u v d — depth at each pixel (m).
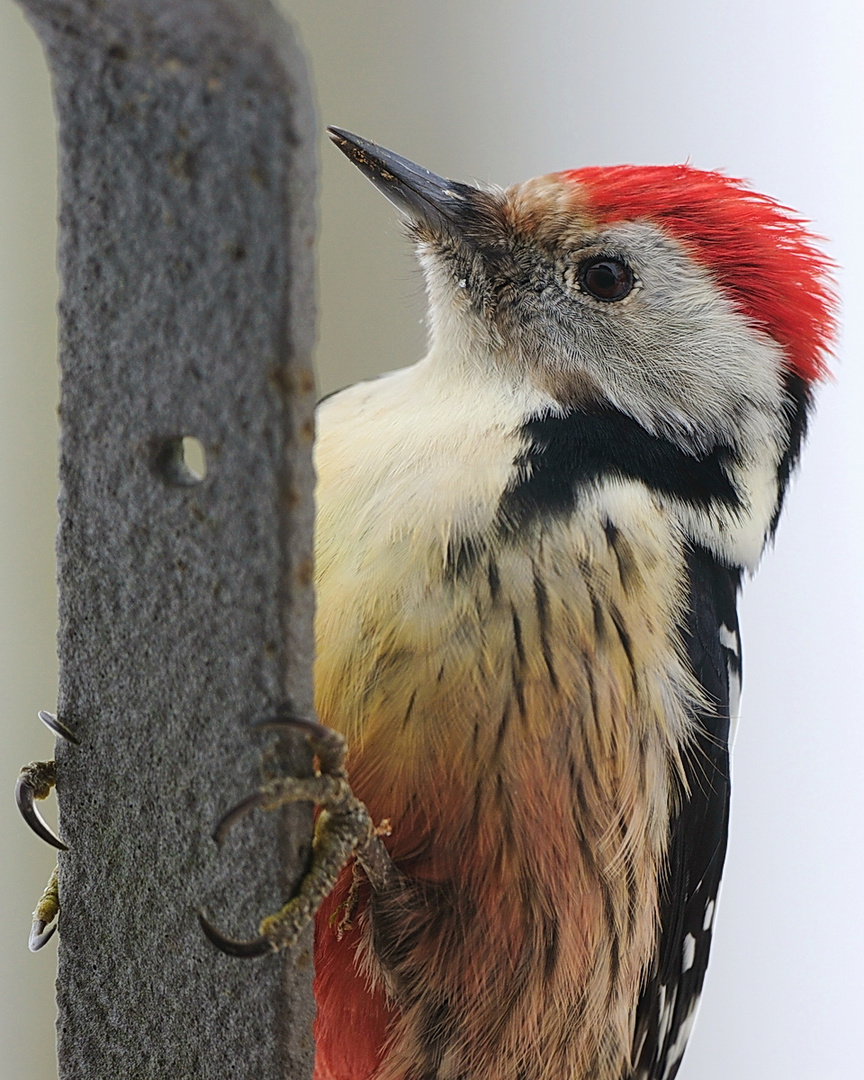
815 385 3.22
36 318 4.50
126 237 1.83
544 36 4.24
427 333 3.40
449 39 4.32
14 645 4.56
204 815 1.90
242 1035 1.92
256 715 1.80
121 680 1.97
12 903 4.62
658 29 4.09
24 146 4.38
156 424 1.83
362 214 4.38
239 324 1.71
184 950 1.97
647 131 4.09
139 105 1.77
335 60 4.36
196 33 1.60
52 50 1.81
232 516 1.77
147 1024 2.04
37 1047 4.64
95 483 1.94
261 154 1.66
